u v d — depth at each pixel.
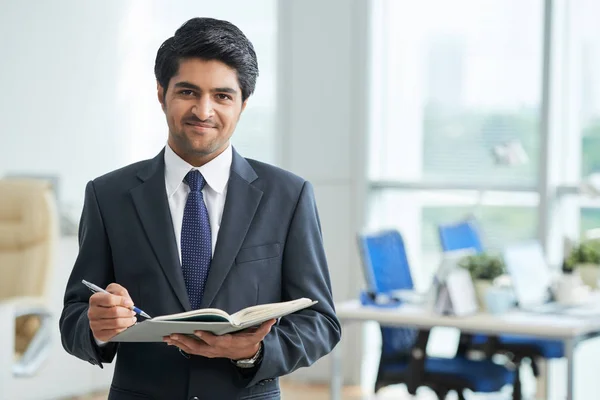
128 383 2.16
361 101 7.31
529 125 7.03
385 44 7.44
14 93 7.25
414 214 7.39
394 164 7.46
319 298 2.22
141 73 7.75
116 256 2.18
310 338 2.16
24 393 6.30
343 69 7.34
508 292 5.11
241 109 2.15
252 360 2.07
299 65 7.46
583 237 6.32
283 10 7.47
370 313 5.11
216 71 2.07
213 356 2.02
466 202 7.21
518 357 5.79
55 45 7.46
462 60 7.22
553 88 6.87
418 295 5.43
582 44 6.91
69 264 6.78
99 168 7.69
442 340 7.27
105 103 7.71
